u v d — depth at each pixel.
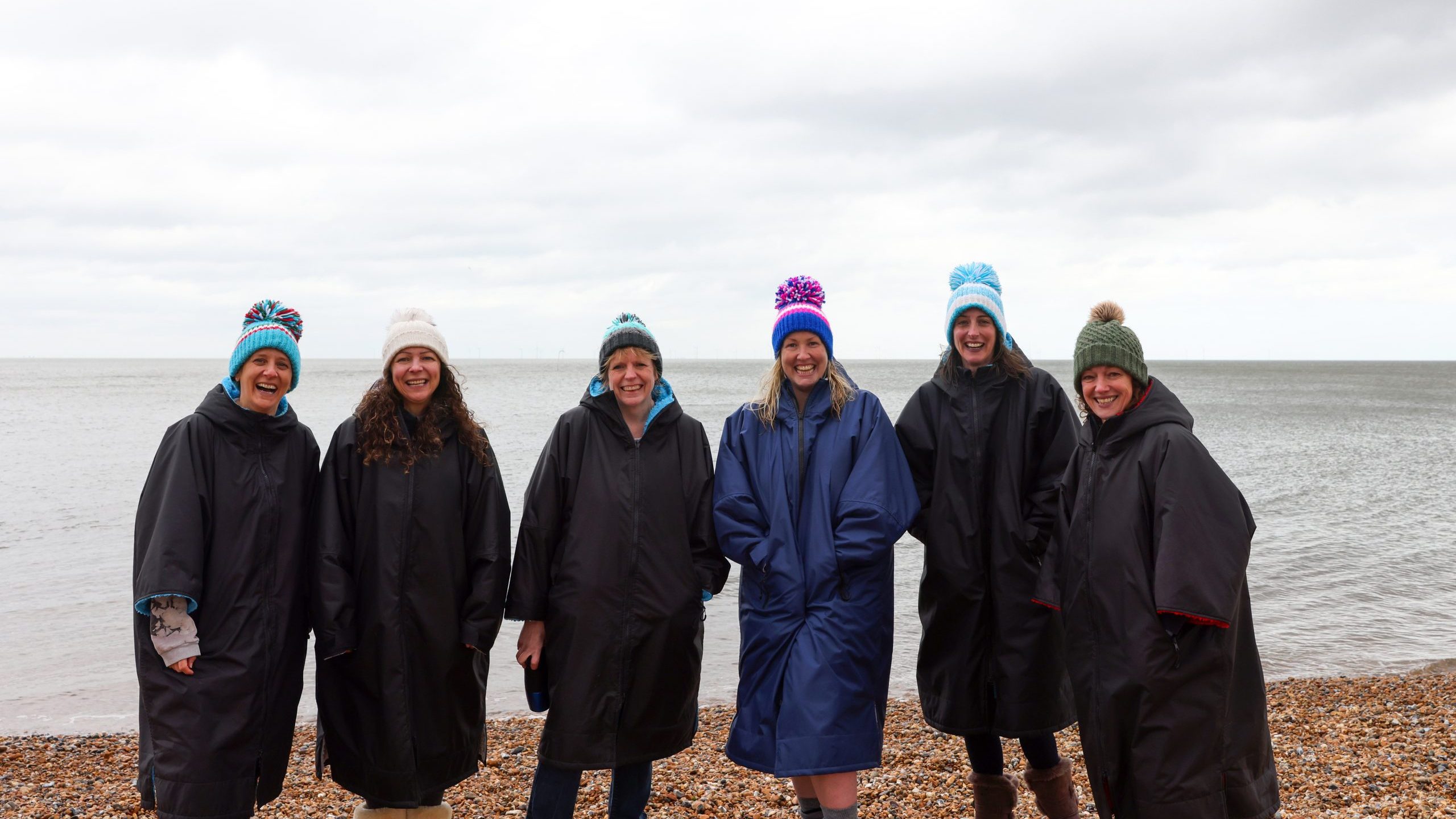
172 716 3.31
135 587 3.30
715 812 5.35
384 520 3.64
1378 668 9.92
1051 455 3.93
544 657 3.97
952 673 3.97
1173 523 3.07
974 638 3.92
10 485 23.36
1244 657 3.16
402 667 3.63
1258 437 40.25
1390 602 12.59
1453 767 6.21
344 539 3.67
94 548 15.55
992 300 3.90
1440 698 8.27
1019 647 3.86
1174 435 3.18
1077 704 3.38
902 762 6.50
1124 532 3.22
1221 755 3.07
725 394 75.50
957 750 6.96
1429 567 14.48
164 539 3.25
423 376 3.72
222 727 3.36
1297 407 68.06
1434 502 21.23
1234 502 3.11
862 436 3.76
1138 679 3.12
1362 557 15.21
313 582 3.61
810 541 3.66
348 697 3.70
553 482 3.89
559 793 3.84
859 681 3.54
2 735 7.84
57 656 9.95
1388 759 6.38
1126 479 3.26
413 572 3.66
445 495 3.74
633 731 3.84
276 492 3.59
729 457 3.90
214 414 3.52
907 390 79.19
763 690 3.65
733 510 3.77
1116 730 3.21
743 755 3.65
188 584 3.25
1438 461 30.50
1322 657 10.34
